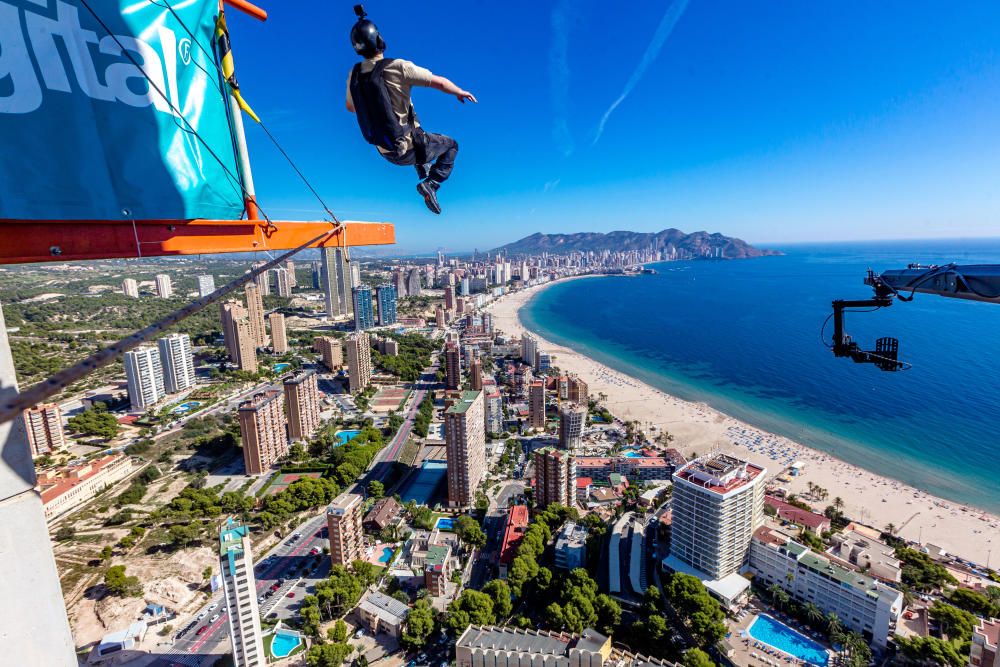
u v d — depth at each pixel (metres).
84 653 75.69
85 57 8.17
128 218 8.82
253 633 66.75
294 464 137.12
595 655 61.44
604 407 191.38
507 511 115.75
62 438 146.12
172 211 9.40
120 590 86.00
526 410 183.50
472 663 64.56
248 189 10.70
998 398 185.75
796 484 130.88
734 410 188.62
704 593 76.75
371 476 133.12
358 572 89.62
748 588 85.62
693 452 151.75
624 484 126.44
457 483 115.94
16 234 7.92
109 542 102.25
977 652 66.50
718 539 83.75
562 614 74.81
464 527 101.44
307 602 82.12
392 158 10.59
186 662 73.38
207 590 89.19
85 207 8.31
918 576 87.38
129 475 131.50
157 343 192.88
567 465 110.56
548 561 94.50
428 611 78.19
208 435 155.00
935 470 137.88
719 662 72.25
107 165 8.51
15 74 7.48
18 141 7.59
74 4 7.99
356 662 73.25
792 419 177.12
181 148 9.46
